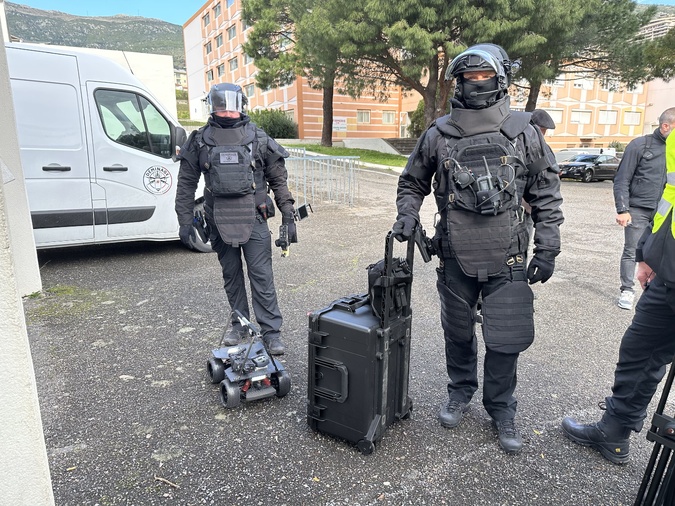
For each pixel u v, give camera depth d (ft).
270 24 73.51
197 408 9.11
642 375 7.15
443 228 7.88
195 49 159.74
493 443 8.19
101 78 17.83
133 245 22.29
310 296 15.29
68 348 11.57
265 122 100.22
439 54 63.31
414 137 100.94
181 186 11.05
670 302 6.36
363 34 54.54
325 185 43.78
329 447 8.00
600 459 7.83
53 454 7.71
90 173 17.78
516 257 7.57
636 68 63.98
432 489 7.06
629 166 13.79
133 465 7.49
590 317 13.94
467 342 8.29
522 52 52.26
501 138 7.17
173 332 12.55
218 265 18.88
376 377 7.62
